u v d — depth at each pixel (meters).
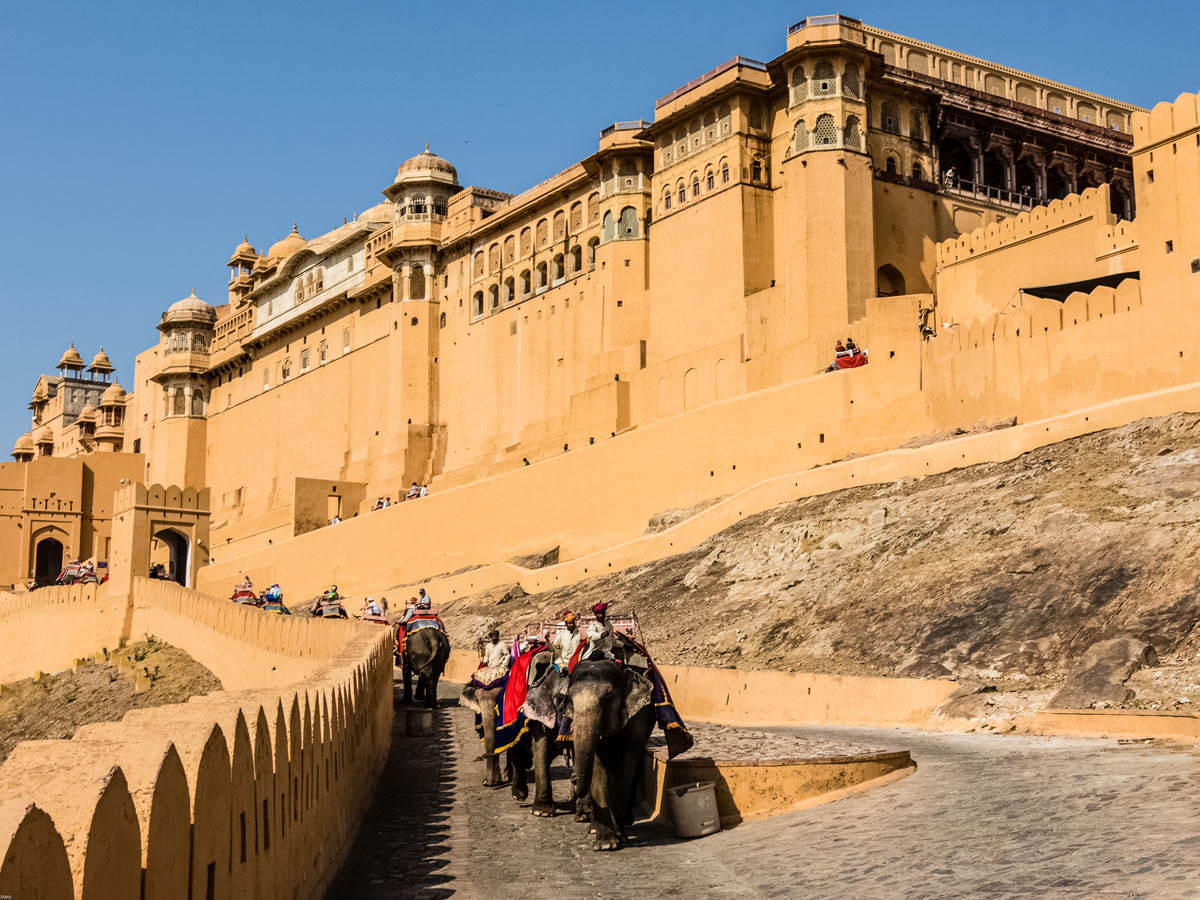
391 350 69.06
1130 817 10.34
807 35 47.97
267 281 82.69
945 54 56.53
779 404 41.91
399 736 21.83
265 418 83.31
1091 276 40.19
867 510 34.47
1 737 42.44
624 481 46.34
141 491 46.47
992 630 24.02
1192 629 20.61
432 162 69.56
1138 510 26.44
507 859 12.14
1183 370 31.92
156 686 39.47
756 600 32.69
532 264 61.47
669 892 10.54
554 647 15.04
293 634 32.03
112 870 5.08
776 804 13.77
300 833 9.56
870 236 46.72
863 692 22.00
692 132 51.69
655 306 52.75
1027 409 35.72
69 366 118.94
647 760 15.22
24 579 73.69
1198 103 34.84
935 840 10.83
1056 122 53.75
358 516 58.66
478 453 63.47
